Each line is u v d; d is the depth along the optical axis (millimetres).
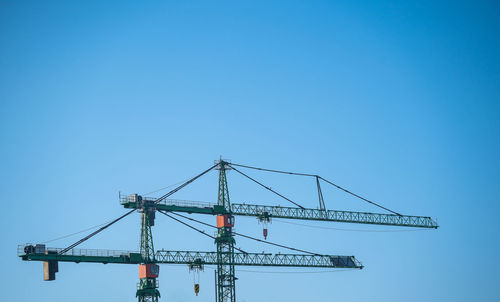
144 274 188500
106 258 183000
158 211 197375
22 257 172750
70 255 177125
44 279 174000
